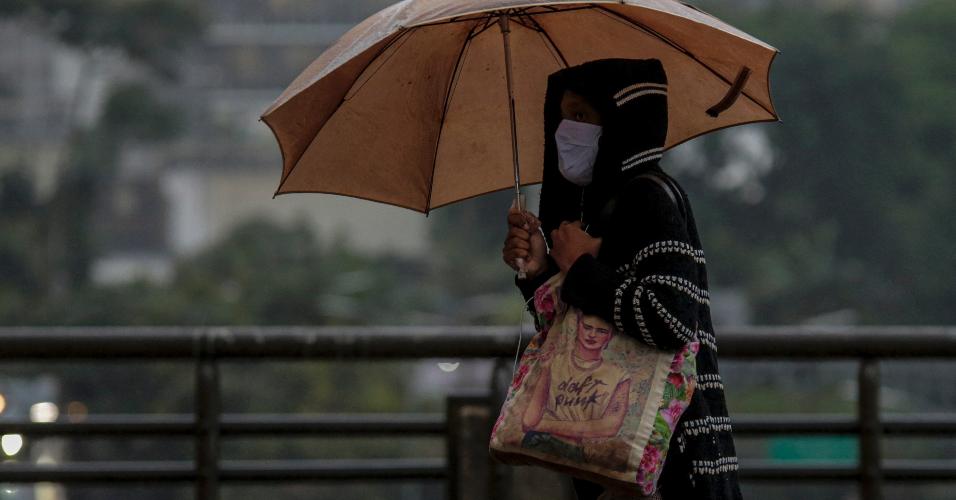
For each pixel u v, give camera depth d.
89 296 83.31
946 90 106.56
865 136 107.12
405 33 6.30
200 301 81.75
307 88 5.57
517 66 6.75
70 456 54.75
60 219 104.88
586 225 5.85
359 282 92.69
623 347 5.56
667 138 6.70
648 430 5.43
